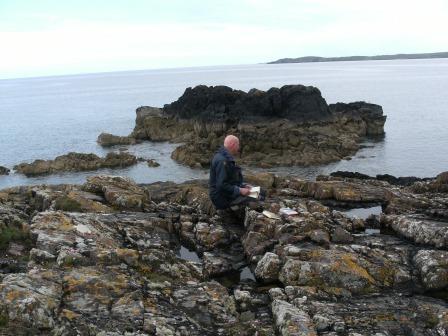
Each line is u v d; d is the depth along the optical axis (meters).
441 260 9.13
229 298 8.22
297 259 9.48
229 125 57.66
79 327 6.37
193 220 12.52
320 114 58.69
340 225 12.16
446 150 48.62
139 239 10.50
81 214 11.11
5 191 14.98
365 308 7.91
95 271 7.96
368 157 47.25
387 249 10.41
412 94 126.00
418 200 14.05
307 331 6.89
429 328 7.21
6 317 6.11
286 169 43.22
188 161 46.50
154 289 7.96
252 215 11.67
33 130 82.06
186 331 6.89
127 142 62.22
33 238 9.47
